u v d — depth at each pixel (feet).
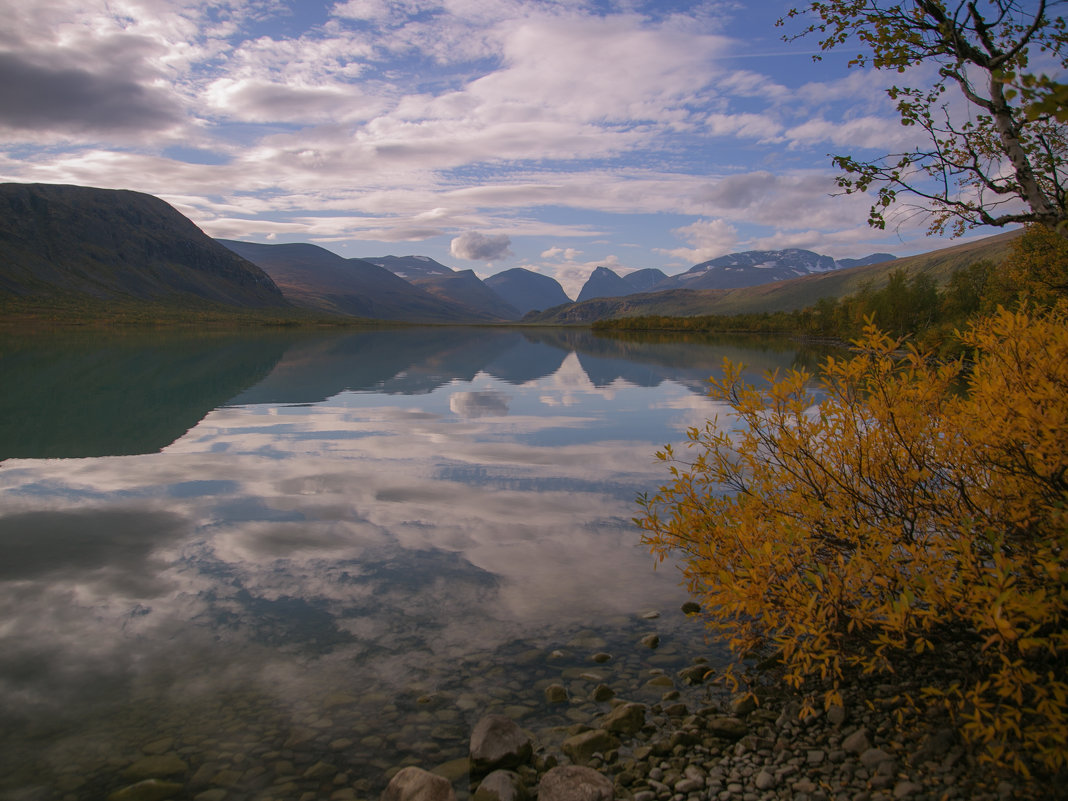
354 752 14.70
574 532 30.78
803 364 147.33
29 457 47.98
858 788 12.51
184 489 38.68
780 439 17.66
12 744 14.85
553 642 20.03
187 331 447.01
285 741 15.06
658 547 19.75
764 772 13.38
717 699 16.75
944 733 13.32
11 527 31.35
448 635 20.48
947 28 17.24
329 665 18.56
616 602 22.99
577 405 78.64
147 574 25.49
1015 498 15.08
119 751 14.61
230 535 30.25
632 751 14.70
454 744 15.06
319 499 36.47
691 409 74.64
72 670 18.21
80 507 34.81
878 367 17.38
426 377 118.32
